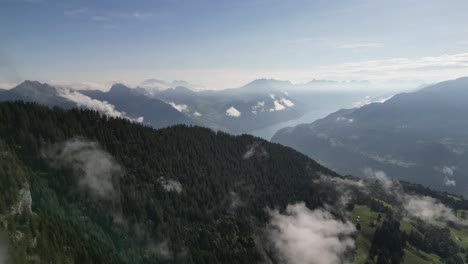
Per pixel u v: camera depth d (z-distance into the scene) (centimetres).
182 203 19738
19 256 9981
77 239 12538
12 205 11200
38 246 10869
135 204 17125
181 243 16588
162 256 15438
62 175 16100
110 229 15075
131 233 15638
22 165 14425
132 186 18175
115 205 16388
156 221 17138
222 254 17450
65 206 14450
